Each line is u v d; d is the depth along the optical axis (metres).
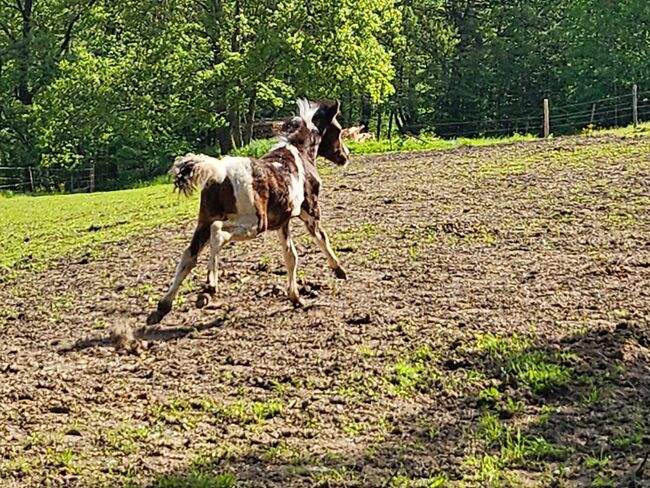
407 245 12.69
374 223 14.41
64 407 7.18
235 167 9.07
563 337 8.23
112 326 9.71
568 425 6.37
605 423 6.36
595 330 8.35
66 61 40.84
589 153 20.59
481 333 8.50
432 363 7.81
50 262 14.46
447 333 8.54
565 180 17.16
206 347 8.67
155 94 38.91
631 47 48.25
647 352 7.78
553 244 12.23
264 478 5.74
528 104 53.78
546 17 54.03
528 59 52.56
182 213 18.59
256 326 9.25
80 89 39.50
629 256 11.31
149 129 39.47
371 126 60.53
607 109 47.41
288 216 9.63
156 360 8.36
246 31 37.00
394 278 10.91
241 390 7.45
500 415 6.68
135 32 39.06
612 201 14.81
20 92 45.91
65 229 18.50
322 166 23.78
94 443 6.46
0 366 8.40
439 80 53.78
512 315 9.08
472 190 17.05
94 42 46.00
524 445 6.03
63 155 41.72
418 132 54.28
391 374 7.59
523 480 5.56
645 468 5.57
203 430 6.66
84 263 13.98
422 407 6.93
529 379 7.20
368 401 7.08
